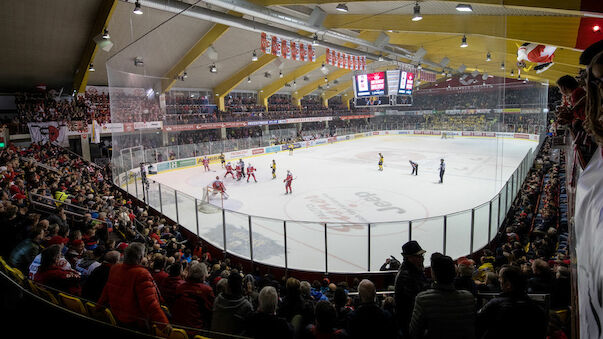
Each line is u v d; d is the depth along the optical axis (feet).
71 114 94.58
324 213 58.39
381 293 20.07
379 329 9.78
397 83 107.86
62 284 14.51
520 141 150.00
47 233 24.77
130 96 84.89
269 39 67.05
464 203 62.23
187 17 77.30
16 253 17.79
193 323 13.64
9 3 56.59
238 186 80.69
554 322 12.04
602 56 4.72
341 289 15.38
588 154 6.75
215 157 115.03
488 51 92.38
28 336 13.62
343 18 68.69
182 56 94.63
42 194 37.11
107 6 59.57
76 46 76.02
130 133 85.81
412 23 62.59
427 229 34.94
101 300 12.57
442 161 77.10
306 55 73.87
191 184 84.58
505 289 9.26
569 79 11.18
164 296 16.24
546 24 46.52
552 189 47.60
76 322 13.16
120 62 86.69
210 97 139.64
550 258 25.75
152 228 39.14
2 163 54.08
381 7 59.16
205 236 42.50
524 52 54.08
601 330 3.69
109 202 48.21
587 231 4.64
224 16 61.00
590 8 30.12
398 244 36.01
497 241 41.42
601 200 4.25
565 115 9.21
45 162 67.41
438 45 95.71
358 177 86.43
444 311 9.08
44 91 95.86
